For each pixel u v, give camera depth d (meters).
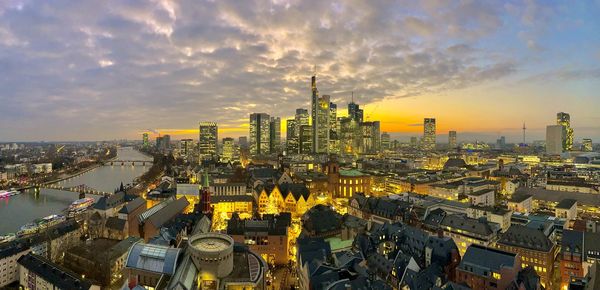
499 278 133.88
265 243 183.75
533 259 166.00
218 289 116.56
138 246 126.75
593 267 134.38
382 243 175.38
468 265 142.75
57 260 197.25
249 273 128.12
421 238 171.00
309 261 144.88
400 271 143.25
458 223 197.88
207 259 121.62
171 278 110.75
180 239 180.62
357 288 120.62
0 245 191.25
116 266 170.12
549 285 163.50
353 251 165.75
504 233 181.38
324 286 126.88
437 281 135.38
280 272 173.12
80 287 141.50
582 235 165.75
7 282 171.38
